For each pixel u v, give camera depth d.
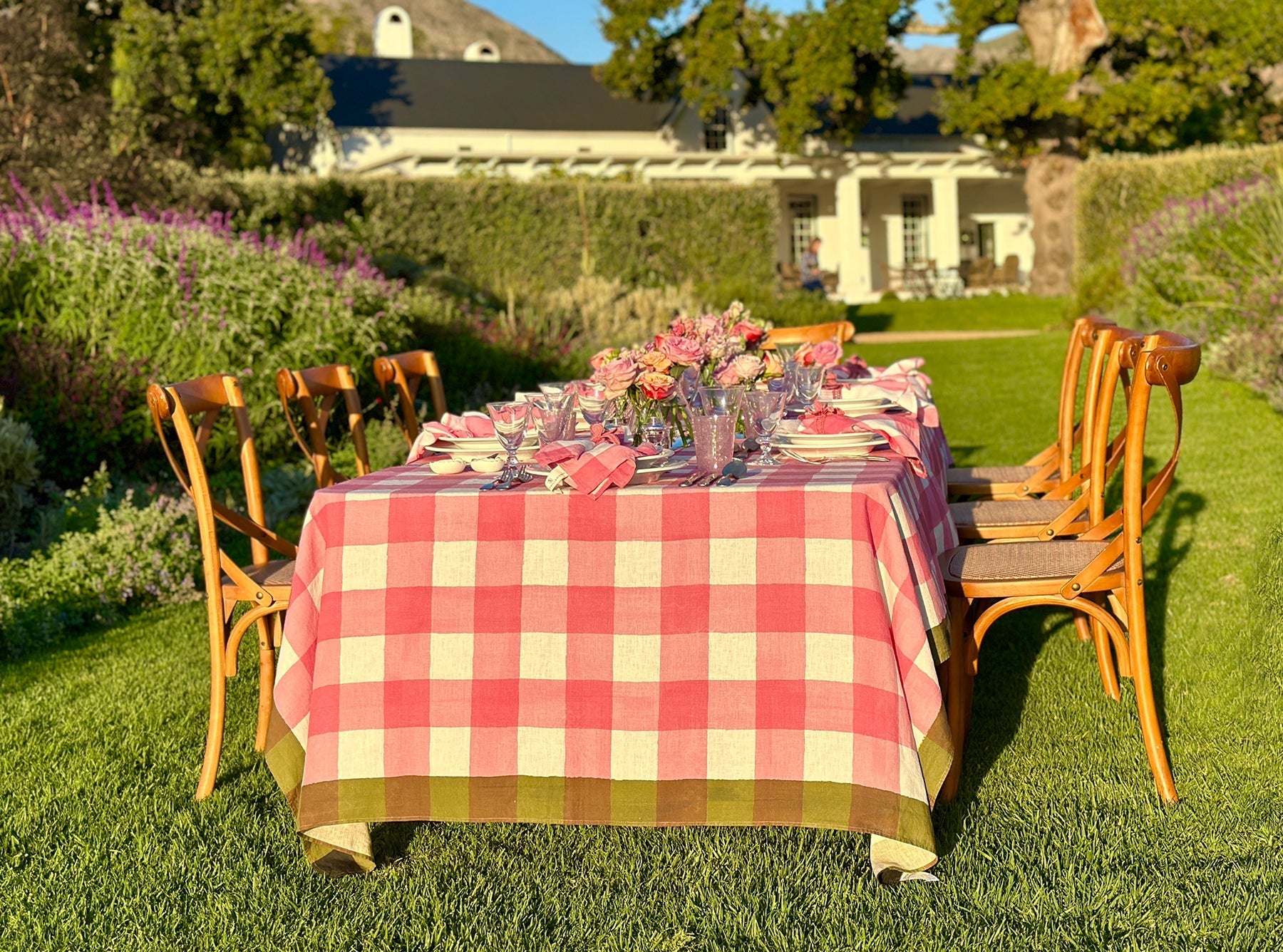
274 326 7.26
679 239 18.25
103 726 3.64
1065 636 4.14
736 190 18.44
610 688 2.57
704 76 22.30
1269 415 7.38
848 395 3.87
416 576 2.63
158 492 6.38
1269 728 3.18
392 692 2.63
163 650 4.42
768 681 2.52
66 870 2.71
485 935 2.41
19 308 6.77
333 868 2.69
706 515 2.54
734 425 2.64
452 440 3.23
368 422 7.61
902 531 2.53
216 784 3.18
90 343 6.62
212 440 6.72
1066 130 21.89
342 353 7.32
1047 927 2.31
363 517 2.64
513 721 2.60
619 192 17.89
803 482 2.56
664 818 2.54
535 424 2.91
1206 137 25.52
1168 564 4.72
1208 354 9.12
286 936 2.43
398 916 2.50
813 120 22.42
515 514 2.60
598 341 11.92
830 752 2.49
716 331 3.94
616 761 2.56
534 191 17.39
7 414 6.20
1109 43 22.03
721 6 21.77
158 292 6.90
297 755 2.68
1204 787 2.88
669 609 2.56
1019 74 21.11
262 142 22.39
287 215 14.84
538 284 14.11
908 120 27.95
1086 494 3.71
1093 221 18.06
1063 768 3.04
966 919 2.37
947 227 25.25
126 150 11.16
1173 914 2.33
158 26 20.20
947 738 2.42
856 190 24.56
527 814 2.58
